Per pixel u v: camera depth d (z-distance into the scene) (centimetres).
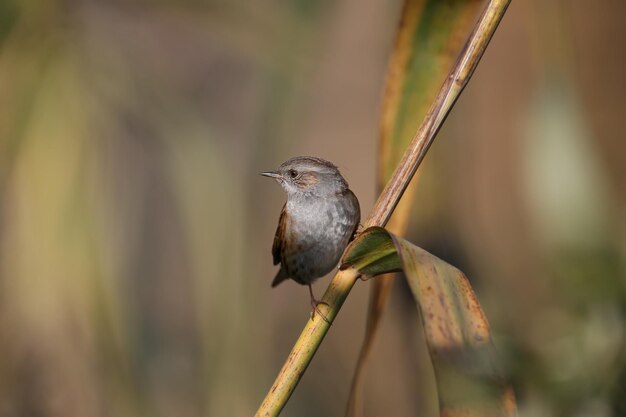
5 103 746
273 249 895
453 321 422
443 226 1134
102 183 765
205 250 823
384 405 1132
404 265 432
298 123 1020
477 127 1398
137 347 855
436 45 583
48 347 735
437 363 412
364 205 1386
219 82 1498
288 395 482
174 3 941
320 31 1002
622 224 845
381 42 1358
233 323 827
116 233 779
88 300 740
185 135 838
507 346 840
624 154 1409
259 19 953
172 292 1221
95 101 784
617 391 805
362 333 1359
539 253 1115
